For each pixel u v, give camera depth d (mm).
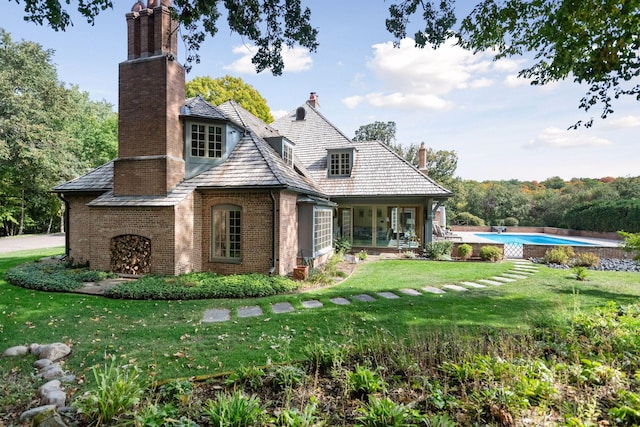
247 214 11438
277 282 9656
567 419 2807
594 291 9602
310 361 4250
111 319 6883
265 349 5262
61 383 4207
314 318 6926
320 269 12570
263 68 6305
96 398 3064
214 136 12422
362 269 13352
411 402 3199
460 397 3346
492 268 13656
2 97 25641
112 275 10781
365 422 2834
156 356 5016
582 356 4152
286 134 21797
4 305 7812
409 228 18312
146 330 6203
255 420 2857
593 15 4816
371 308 7660
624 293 9359
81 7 4684
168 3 11133
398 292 9406
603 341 4535
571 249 15914
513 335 5195
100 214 11328
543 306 7828
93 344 5523
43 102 28562
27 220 32125
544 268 13898
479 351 4211
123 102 11383
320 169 19516
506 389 3156
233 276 10398
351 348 4523
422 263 14930
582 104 5992
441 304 8008
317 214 13922
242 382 3793
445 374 3793
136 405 3279
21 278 9953
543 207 40750
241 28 5754
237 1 5488
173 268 10570
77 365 4789
